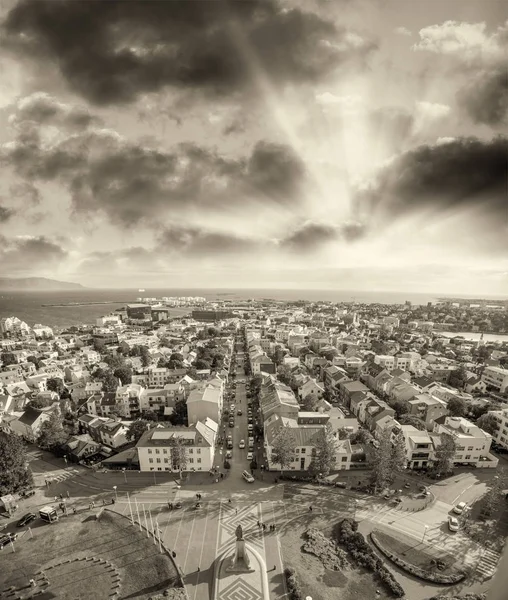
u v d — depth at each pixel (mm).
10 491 106188
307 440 119562
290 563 80812
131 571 79688
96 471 120062
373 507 100375
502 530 91938
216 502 102625
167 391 174875
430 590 74750
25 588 76562
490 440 121438
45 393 186500
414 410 158750
